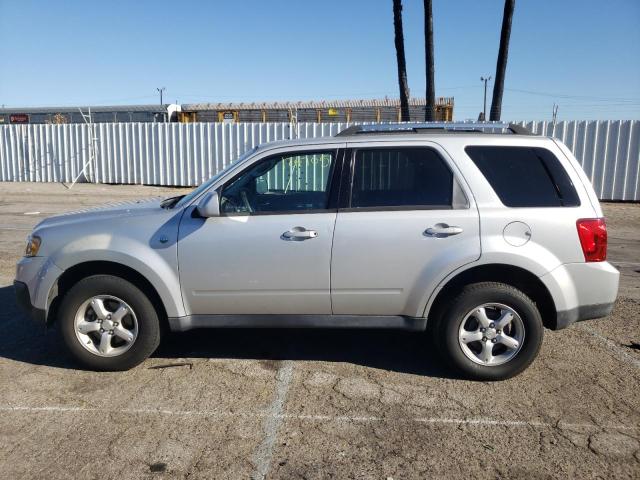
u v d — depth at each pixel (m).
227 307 4.42
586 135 15.51
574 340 5.24
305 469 3.22
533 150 4.38
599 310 4.30
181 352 4.98
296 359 4.82
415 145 4.38
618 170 15.42
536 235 4.20
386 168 4.38
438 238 4.21
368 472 3.20
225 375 4.49
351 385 4.30
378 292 4.31
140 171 19.67
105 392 4.18
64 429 3.65
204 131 18.73
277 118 26.52
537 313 4.23
